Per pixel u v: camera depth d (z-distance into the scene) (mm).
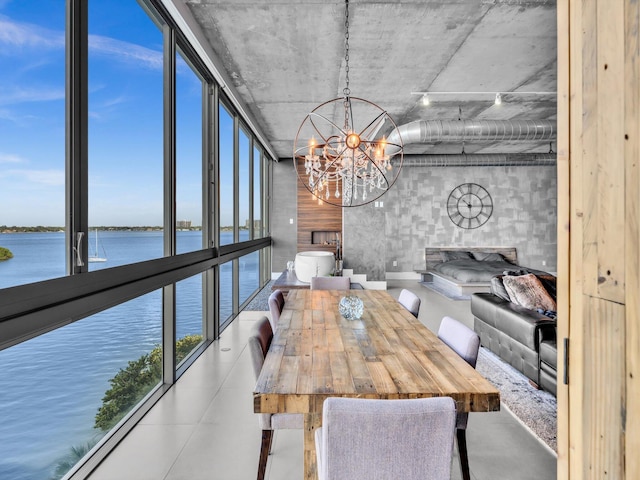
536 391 2795
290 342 1893
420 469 1112
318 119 5477
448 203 8477
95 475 1815
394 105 4914
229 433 2197
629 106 672
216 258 3883
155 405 2537
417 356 1695
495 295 3625
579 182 831
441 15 2820
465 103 4840
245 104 4812
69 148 1720
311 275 5125
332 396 1324
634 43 658
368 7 2715
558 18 896
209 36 3119
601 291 757
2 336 1289
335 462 1104
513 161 7215
